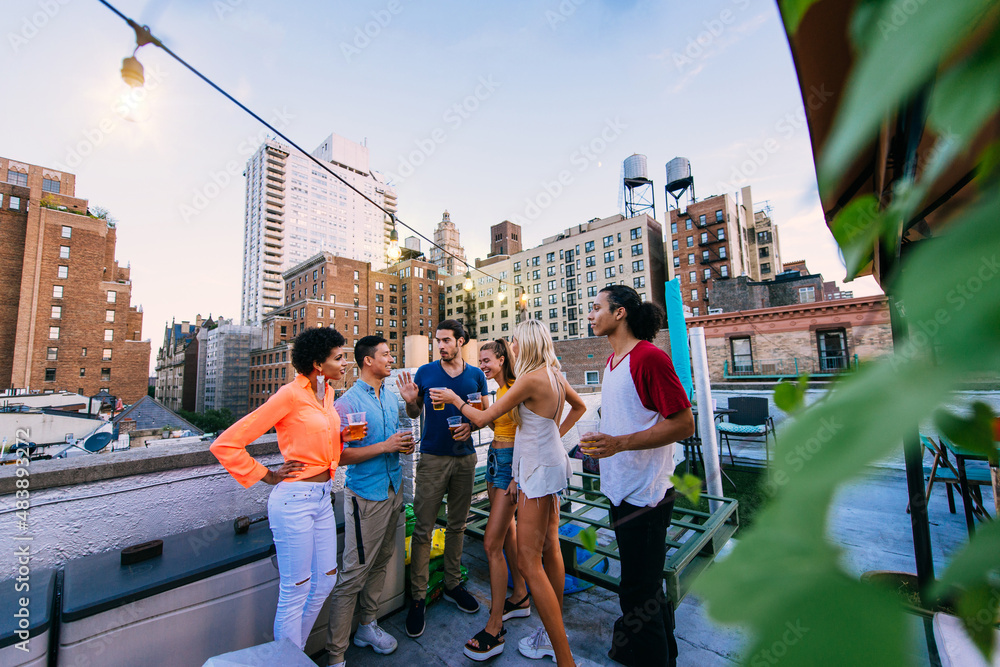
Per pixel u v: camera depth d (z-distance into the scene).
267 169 83.31
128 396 53.94
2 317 47.69
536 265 64.00
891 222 0.38
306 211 86.25
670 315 5.43
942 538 3.50
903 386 0.30
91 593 2.19
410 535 3.66
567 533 3.64
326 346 2.68
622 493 2.39
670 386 2.24
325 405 2.74
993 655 0.29
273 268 83.88
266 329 73.62
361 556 2.78
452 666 2.75
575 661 2.71
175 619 2.33
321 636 2.91
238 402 73.62
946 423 0.29
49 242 50.44
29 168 56.78
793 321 20.09
